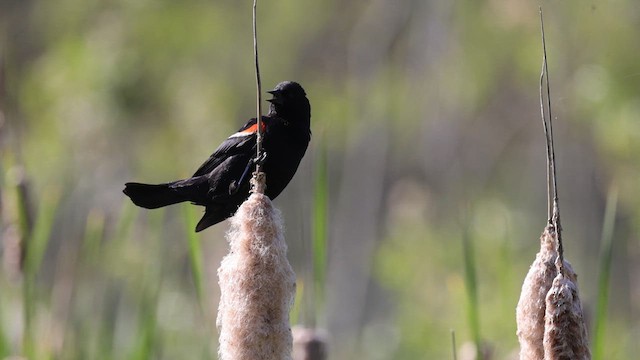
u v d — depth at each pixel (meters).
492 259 15.62
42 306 7.46
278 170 5.62
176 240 13.16
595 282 17.80
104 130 18.39
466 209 7.43
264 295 4.18
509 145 21.28
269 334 4.16
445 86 20.16
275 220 4.30
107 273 8.63
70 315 7.51
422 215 17.80
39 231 6.64
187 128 19.52
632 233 16.19
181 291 11.49
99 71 18.27
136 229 9.72
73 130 18.20
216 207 5.57
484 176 20.72
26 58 21.73
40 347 7.19
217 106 20.05
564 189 20.14
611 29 16.03
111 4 19.70
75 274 7.59
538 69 17.47
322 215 6.05
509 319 12.11
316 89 21.30
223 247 13.59
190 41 19.77
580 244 19.14
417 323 15.66
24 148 18.02
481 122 21.00
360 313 18.14
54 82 18.33
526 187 21.03
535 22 17.61
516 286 15.41
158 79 19.47
